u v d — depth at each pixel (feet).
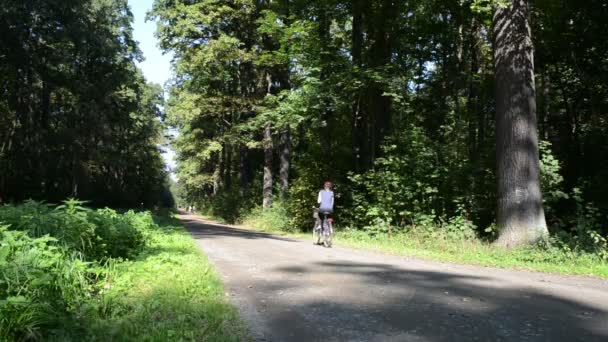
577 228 40.60
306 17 70.59
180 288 20.97
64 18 114.73
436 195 55.36
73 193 137.18
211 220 140.97
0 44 102.01
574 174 64.18
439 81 80.12
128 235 30.42
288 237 63.21
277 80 101.76
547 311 20.03
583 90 71.61
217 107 104.22
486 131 73.61
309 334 16.56
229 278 26.78
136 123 180.45
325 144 76.02
